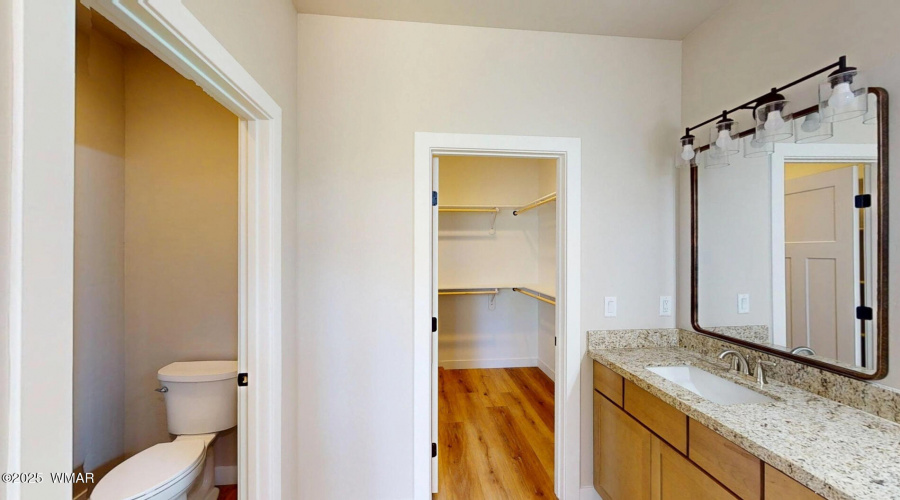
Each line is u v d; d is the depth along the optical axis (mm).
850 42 1179
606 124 1910
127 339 1904
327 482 1754
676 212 1959
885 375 1067
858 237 1137
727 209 1659
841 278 1186
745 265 1558
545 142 1860
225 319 1968
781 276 1400
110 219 1814
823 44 1268
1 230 426
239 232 1400
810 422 1071
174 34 810
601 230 1909
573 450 1887
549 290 3279
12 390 433
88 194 1704
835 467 845
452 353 3902
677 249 1956
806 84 1327
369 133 1769
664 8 1695
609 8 1693
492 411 2938
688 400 1245
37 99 454
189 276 1949
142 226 1912
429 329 1799
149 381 1925
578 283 1890
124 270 1896
